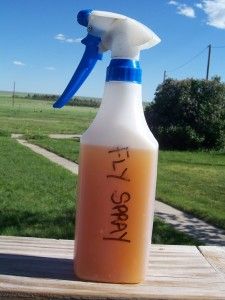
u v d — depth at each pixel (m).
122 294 0.32
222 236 1.77
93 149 0.33
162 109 6.26
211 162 4.73
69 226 1.63
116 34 0.33
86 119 14.77
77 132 8.97
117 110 0.34
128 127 0.33
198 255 0.42
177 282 0.35
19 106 22.67
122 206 0.33
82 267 0.34
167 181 3.13
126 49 0.34
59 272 0.36
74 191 2.37
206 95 6.16
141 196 0.33
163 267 0.38
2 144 5.31
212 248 0.44
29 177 2.82
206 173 3.75
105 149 0.33
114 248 0.34
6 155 4.14
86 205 0.34
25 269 0.36
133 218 0.33
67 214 1.82
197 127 6.11
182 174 3.60
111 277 0.34
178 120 6.16
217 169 4.09
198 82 6.21
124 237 0.34
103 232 0.34
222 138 6.12
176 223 1.94
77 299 0.32
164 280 0.35
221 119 6.16
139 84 0.34
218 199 2.54
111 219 0.33
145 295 0.32
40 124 11.29
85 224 0.34
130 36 0.33
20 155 4.22
